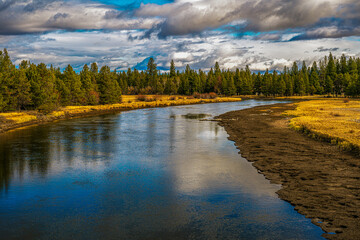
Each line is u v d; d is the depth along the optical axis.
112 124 49.84
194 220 12.91
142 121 54.38
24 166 22.30
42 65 69.75
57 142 32.56
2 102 57.97
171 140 33.44
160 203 14.87
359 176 17.94
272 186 16.94
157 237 11.48
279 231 11.77
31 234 11.81
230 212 13.66
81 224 12.63
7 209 14.28
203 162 23.06
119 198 15.61
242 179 18.44
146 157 25.06
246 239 11.21
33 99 64.25
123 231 11.98
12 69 64.12
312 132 33.12
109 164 22.80
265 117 57.44
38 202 15.14
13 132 40.56
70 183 18.20
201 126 46.00
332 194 15.12
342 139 27.05
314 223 12.22
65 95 84.56
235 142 31.41
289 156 23.73
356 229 11.51
